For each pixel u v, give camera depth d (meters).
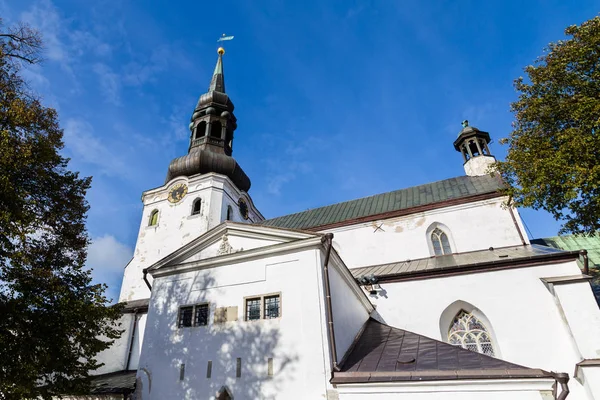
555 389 9.52
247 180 32.97
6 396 11.43
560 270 17.34
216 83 37.75
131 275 26.92
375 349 13.28
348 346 13.78
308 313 12.52
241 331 13.36
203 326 14.17
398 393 10.49
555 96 16.69
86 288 14.84
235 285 14.36
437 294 19.03
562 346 15.90
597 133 13.88
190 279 15.46
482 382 9.98
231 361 12.98
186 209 28.36
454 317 18.97
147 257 27.33
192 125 34.03
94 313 13.90
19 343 12.25
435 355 11.77
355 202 31.91
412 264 22.89
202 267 15.42
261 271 14.11
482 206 24.11
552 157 14.82
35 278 13.02
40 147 13.75
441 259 22.70
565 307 15.88
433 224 24.92
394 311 19.41
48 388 13.26
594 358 14.52
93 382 17.59
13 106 12.94
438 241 24.52
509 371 9.93
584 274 16.59
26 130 13.88
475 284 18.56
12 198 12.41
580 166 13.94
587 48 15.49
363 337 14.92
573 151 14.30
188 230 27.03
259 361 12.54
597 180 13.48
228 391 12.50
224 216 28.41
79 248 15.74
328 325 12.24
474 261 20.11
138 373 14.31
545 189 15.70
